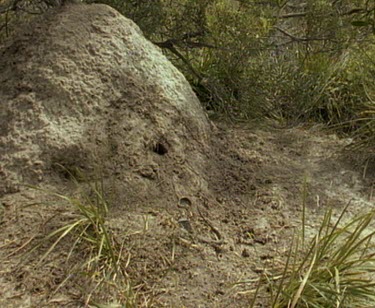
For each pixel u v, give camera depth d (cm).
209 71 483
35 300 261
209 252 302
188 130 371
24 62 356
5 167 319
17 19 500
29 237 288
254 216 337
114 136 342
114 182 326
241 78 467
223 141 396
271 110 462
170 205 326
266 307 269
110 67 359
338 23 482
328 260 283
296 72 466
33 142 326
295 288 264
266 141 415
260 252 308
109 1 463
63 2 418
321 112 467
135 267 282
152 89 366
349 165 395
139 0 477
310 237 321
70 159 328
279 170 382
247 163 383
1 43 470
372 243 314
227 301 273
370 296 266
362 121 441
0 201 308
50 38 361
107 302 262
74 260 279
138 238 295
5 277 270
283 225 332
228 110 457
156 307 266
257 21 477
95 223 293
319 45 509
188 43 497
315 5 482
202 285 281
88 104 345
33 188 305
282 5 490
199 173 355
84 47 361
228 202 345
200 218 325
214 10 474
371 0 473
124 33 375
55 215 298
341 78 482
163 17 484
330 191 368
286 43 492
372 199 364
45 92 342
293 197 358
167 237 301
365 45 498
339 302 255
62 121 336
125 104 354
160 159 345
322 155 405
